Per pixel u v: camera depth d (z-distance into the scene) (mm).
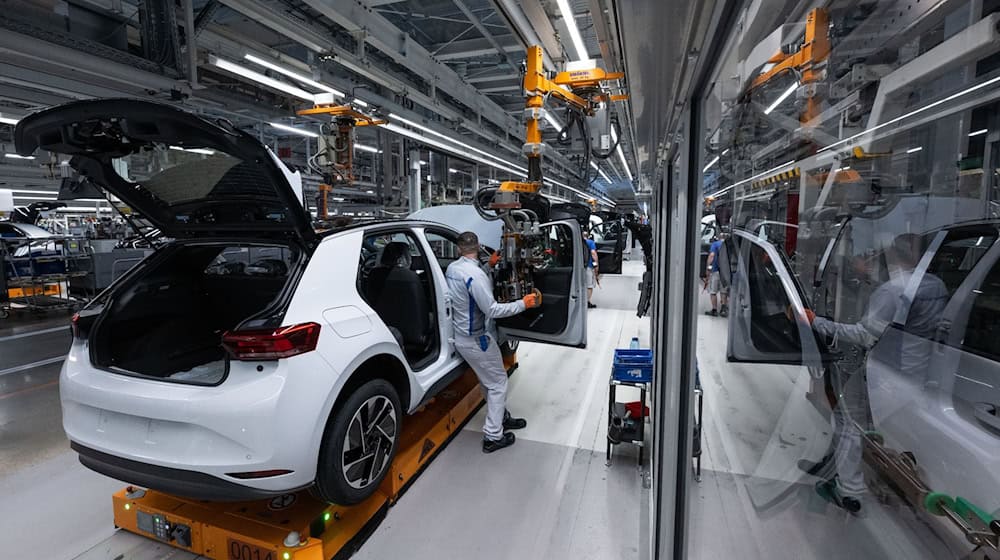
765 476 1960
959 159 1191
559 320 3340
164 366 2357
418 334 3094
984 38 873
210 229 2303
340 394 2123
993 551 1068
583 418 3584
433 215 5215
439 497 2539
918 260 1559
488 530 2275
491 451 3029
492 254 3586
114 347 2178
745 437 2184
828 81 1159
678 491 1397
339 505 2094
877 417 1569
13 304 8773
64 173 5766
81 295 8938
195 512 2082
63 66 3242
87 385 1907
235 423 1696
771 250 2309
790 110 1521
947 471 1232
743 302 2463
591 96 4199
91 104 1608
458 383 3689
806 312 2033
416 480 2705
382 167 8852
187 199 2207
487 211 3537
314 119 7824
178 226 2367
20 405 3943
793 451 1920
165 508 2127
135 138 1780
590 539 2205
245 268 3227
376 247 4117
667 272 2021
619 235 10648
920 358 1494
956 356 1392
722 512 1878
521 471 2803
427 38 6062
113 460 1836
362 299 2303
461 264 2941
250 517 2021
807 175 1997
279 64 4633
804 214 2158
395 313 3135
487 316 2891
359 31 4469
